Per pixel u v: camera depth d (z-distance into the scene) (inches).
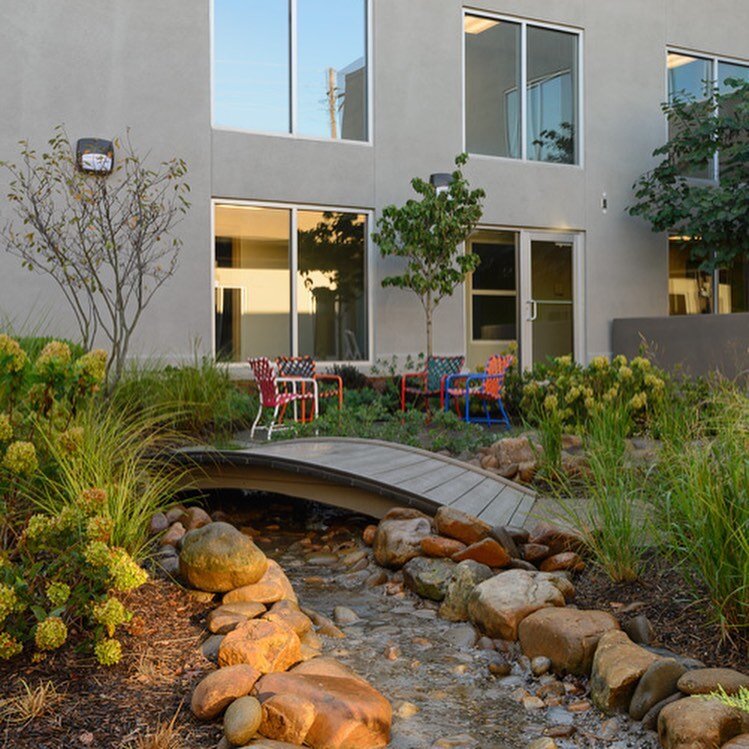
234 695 106.9
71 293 347.6
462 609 154.9
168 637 129.4
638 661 115.6
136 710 107.0
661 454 171.8
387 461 229.0
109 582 119.3
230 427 306.2
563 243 475.2
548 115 469.1
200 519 197.2
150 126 365.7
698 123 495.2
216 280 382.9
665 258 501.7
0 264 336.8
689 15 509.4
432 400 384.2
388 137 420.8
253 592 143.6
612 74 484.4
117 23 358.6
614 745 107.0
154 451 226.8
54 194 343.9
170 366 311.7
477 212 389.4
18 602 113.7
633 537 157.4
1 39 339.9
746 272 534.3
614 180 486.0
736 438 147.6
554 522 180.1
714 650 122.8
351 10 414.0
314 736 102.4
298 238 401.7
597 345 481.1
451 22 435.5
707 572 128.6
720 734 95.1
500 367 354.0
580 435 231.9
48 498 145.6
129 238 319.6
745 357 421.1
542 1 460.8
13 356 130.4
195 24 374.3
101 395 246.2
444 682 127.6
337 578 183.3
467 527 175.6
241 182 385.1
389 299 419.8
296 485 223.8
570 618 131.4
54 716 103.7
